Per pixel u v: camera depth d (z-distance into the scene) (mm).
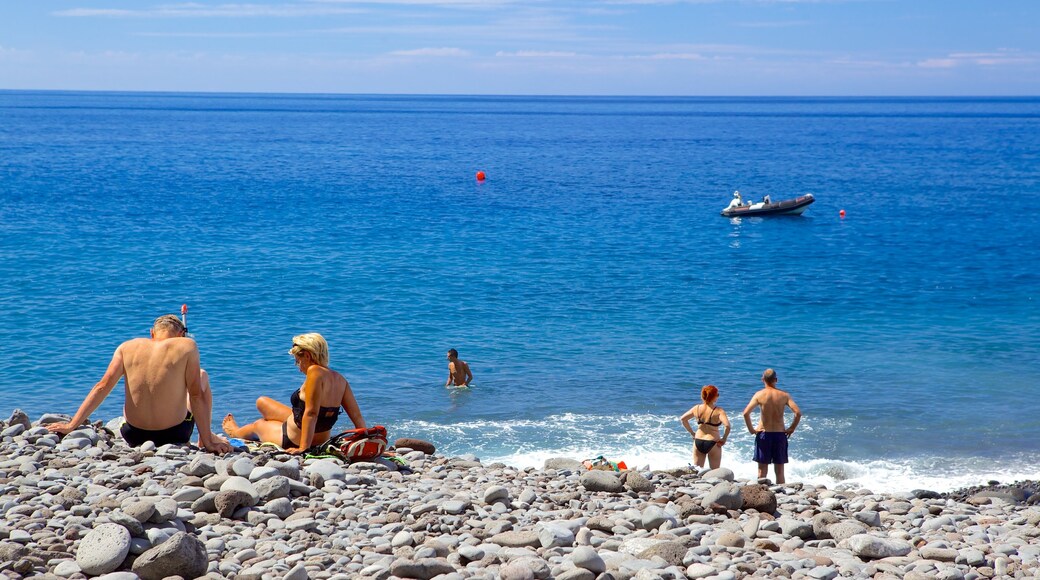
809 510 7684
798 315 28344
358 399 19391
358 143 137500
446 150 123688
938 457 16438
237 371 21141
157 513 5547
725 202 63062
